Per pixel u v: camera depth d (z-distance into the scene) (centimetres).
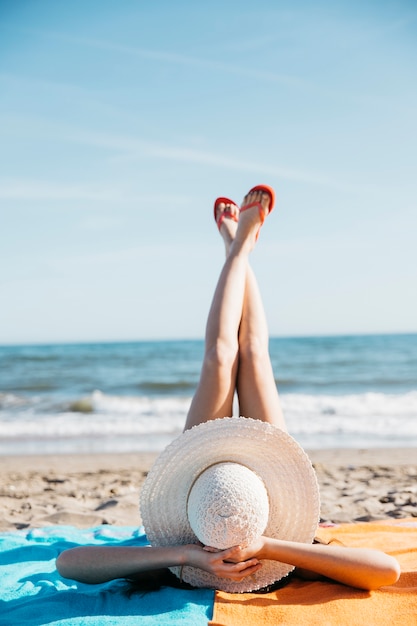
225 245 394
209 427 241
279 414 285
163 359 3191
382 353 3425
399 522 378
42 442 1020
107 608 233
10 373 2684
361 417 1278
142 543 340
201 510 223
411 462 761
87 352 3744
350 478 628
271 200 370
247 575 232
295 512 248
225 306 296
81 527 423
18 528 415
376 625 210
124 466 770
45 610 232
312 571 252
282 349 3788
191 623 209
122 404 1570
